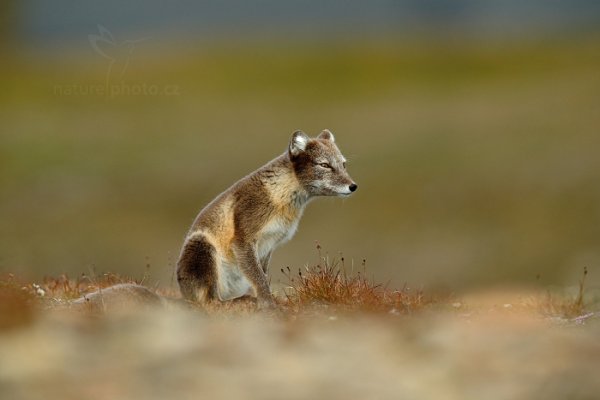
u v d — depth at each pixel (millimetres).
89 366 22000
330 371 22266
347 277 38969
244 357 23203
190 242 37281
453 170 166000
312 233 139375
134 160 192250
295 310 34750
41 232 145750
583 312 39938
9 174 183000
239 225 37219
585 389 20578
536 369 22156
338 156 39406
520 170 162000
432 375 22000
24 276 45562
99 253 138375
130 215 155875
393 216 145750
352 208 148250
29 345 23266
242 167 186750
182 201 166625
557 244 133750
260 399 20375
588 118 189750
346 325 28609
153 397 20203
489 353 23625
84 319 26656
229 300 36750
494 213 145375
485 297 52500
